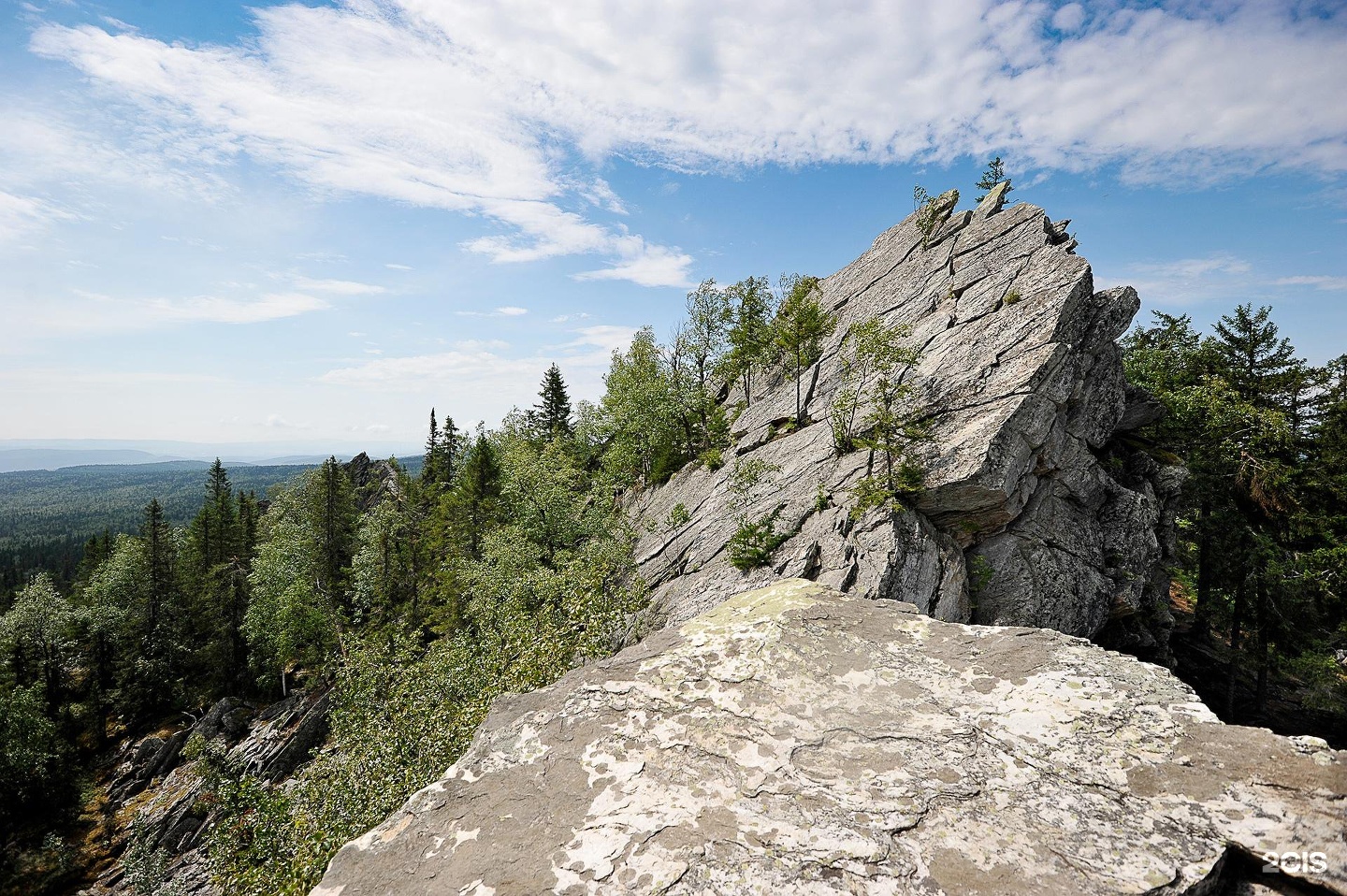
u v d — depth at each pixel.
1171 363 37.28
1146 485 24.91
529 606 24.20
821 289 43.41
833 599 6.82
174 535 63.28
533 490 38.50
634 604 18.97
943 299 27.80
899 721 4.79
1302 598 27.81
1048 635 5.51
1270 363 34.00
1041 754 4.23
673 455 41.69
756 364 41.38
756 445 31.61
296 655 50.91
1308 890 3.13
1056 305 21.69
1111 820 3.63
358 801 14.22
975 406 20.64
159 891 29.97
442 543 49.47
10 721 39.75
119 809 40.84
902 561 17.59
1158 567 25.66
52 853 36.00
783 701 5.20
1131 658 5.05
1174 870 3.24
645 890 3.63
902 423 21.33
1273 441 30.20
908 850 3.66
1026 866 3.44
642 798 4.41
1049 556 20.27
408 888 3.96
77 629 54.50
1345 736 28.38
